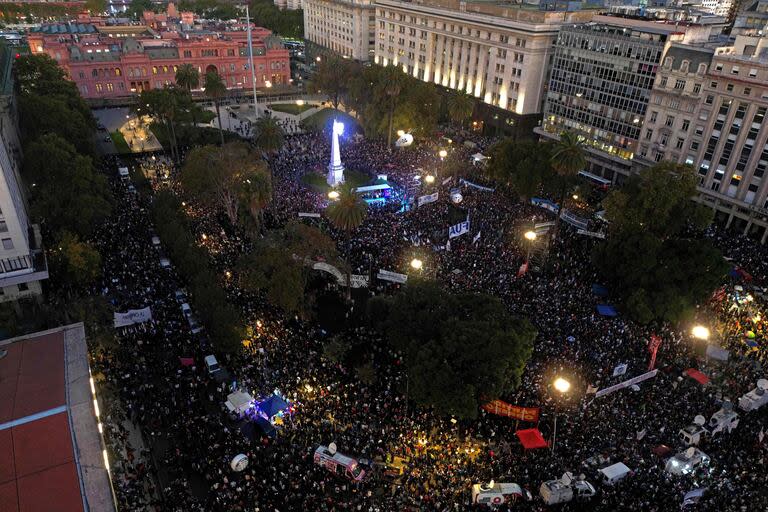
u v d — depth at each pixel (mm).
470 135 135875
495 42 128625
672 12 119500
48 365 42594
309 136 128250
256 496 41125
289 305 58812
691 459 44062
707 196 94875
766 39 85125
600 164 112375
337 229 80875
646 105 101000
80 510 32156
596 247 71125
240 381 52375
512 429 49375
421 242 77438
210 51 166000
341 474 43812
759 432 49406
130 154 117125
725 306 67188
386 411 49875
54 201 68625
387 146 122125
